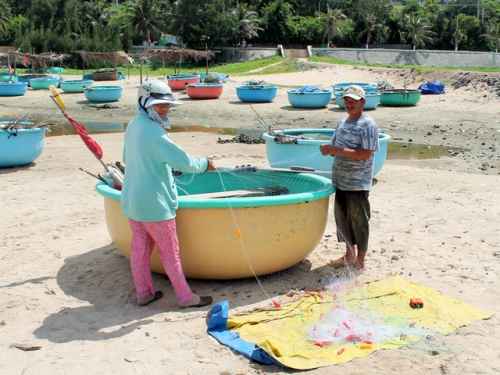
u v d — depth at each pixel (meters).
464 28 84.50
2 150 12.78
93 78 46.59
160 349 4.75
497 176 12.57
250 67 56.72
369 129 6.20
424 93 32.44
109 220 6.24
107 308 5.61
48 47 68.44
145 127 5.22
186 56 58.69
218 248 5.74
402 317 5.26
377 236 7.83
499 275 6.38
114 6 88.81
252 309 5.48
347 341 4.85
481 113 25.25
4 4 79.25
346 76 43.28
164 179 5.34
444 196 10.27
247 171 7.46
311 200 5.99
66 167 13.37
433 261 6.84
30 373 4.41
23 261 6.97
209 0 76.12
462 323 5.16
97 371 4.43
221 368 4.46
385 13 86.81
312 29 83.06
